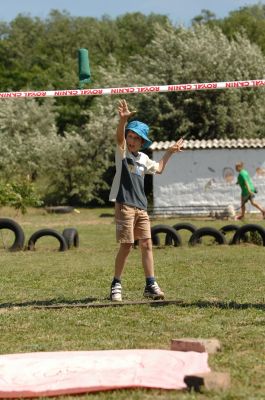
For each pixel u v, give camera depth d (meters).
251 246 27.25
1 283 18.25
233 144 51.81
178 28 71.88
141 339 11.29
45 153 65.50
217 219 47.44
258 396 8.24
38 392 8.38
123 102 13.89
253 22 133.75
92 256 25.22
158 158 51.94
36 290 16.97
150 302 14.29
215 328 11.87
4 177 71.31
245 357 9.97
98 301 14.80
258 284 17.20
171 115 65.69
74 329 12.15
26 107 83.25
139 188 14.46
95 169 65.38
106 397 8.34
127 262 22.38
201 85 15.02
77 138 65.44
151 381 8.62
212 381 8.38
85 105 90.56
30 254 26.52
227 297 15.19
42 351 10.58
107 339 11.37
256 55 68.69
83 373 8.95
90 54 142.25
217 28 73.31
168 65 68.75
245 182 44.41
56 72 115.12
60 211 54.66
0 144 73.75
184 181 52.03
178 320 12.69
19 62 137.88
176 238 27.78
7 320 12.98
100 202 65.75
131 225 14.37
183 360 9.36
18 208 51.97
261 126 68.31
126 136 14.45
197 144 52.25
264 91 68.50
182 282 17.72
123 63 130.62
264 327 11.88
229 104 66.69
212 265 21.28
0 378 8.81
